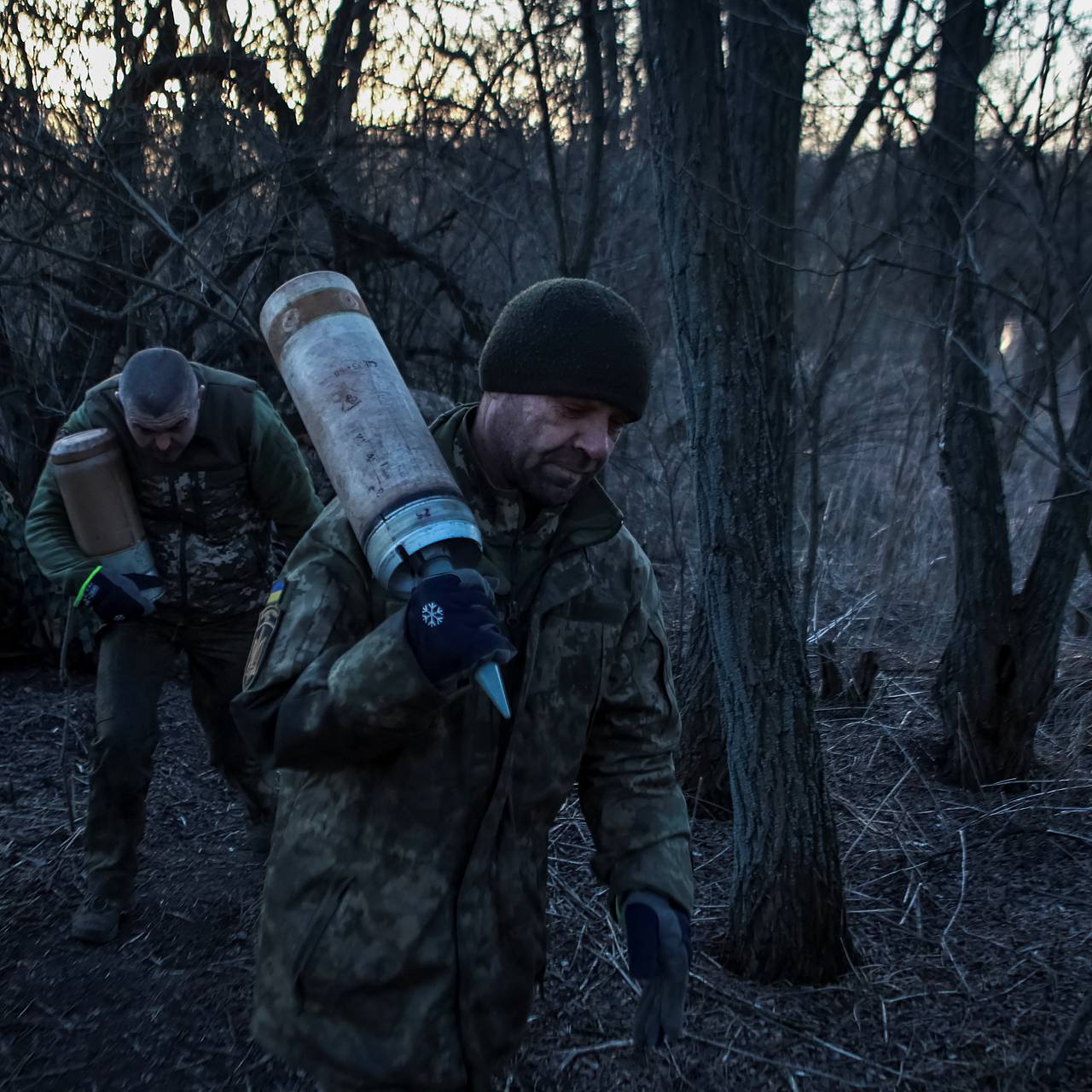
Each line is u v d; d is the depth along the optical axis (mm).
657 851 1387
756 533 2559
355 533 1181
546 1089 2201
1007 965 2725
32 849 3172
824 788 2641
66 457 2529
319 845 1284
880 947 2811
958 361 3754
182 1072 2225
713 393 2531
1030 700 3814
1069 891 3131
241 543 2736
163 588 2674
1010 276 3529
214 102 5141
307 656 1202
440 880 1268
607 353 1195
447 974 1262
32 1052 2268
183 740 4043
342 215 5691
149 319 5297
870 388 7180
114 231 5156
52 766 3766
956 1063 2314
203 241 5258
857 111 3396
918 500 5855
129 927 2779
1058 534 3729
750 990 2580
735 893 2693
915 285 4984
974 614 3820
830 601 5637
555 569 1317
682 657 3797
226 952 2680
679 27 2402
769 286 3480
